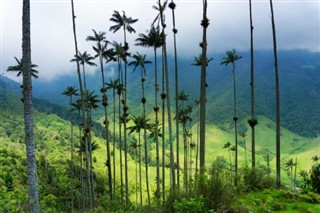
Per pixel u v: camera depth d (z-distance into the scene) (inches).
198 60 1839.3
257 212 501.4
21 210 438.6
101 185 4052.7
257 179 689.6
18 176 3464.6
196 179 506.6
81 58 2030.0
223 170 524.7
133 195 2383.1
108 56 2102.6
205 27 855.1
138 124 2331.4
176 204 449.4
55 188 2925.7
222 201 480.4
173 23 1380.4
